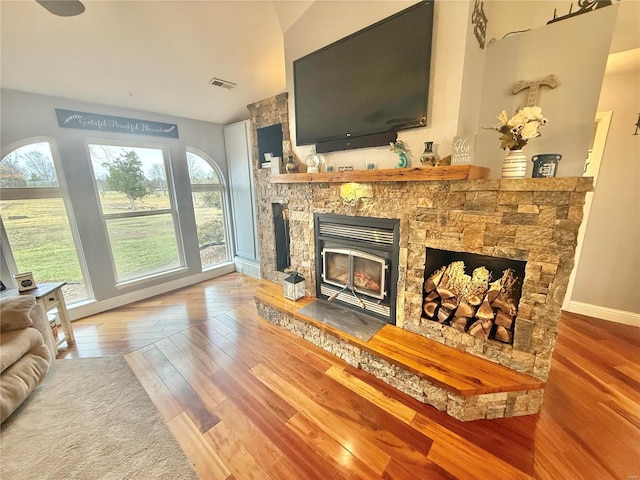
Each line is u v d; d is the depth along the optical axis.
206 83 2.90
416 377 1.71
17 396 1.63
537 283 1.46
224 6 2.01
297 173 2.45
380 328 2.08
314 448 1.44
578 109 1.60
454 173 1.52
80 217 2.88
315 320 2.23
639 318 2.48
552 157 1.42
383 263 2.07
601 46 1.49
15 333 1.84
